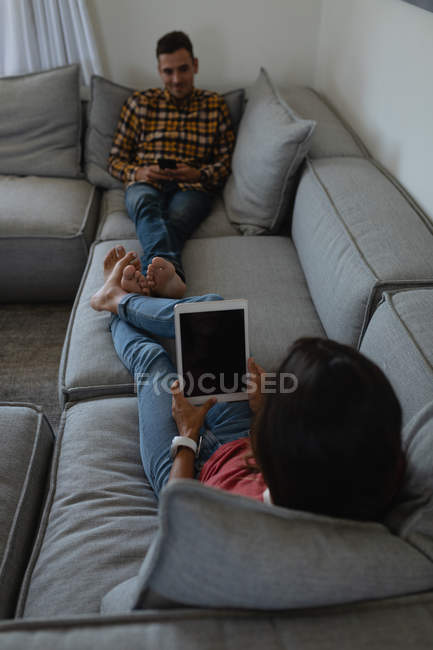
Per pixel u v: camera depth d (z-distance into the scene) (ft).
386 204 5.00
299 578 1.83
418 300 3.69
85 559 3.08
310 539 1.90
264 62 8.58
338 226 4.82
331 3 7.71
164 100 7.63
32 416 4.14
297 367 1.98
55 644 1.81
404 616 1.96
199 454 3.58
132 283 5.02
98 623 1.90
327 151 6.35
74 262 6.95
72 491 3.56
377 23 6.15
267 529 1.84
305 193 5.71
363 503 2.04
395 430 1.91
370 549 2.01
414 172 5.40
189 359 3.90
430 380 3.05
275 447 1.94
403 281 4.00
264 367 4.52
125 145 7.72
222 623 1.88
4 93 7.66
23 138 7.78
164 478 3.41
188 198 6.91
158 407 3.86
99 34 8.20
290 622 1.91
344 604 1.99
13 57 8.16
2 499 3.42
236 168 7.04
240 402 3.95
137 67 8.54
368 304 4.06
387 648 1.82
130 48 8.35
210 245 6.30
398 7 5.57
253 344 4.75
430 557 2.22
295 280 5.64
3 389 6.10
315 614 1.95
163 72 7.23
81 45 8.14
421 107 5.17
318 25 8.29
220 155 7.70
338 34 7.52
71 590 2.92
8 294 7.26
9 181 7.59
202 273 5.73
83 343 4.85
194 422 3.56
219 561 1.78
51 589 2.96
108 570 3.02
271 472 2.02
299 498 2.01
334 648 1.80
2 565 3.09
